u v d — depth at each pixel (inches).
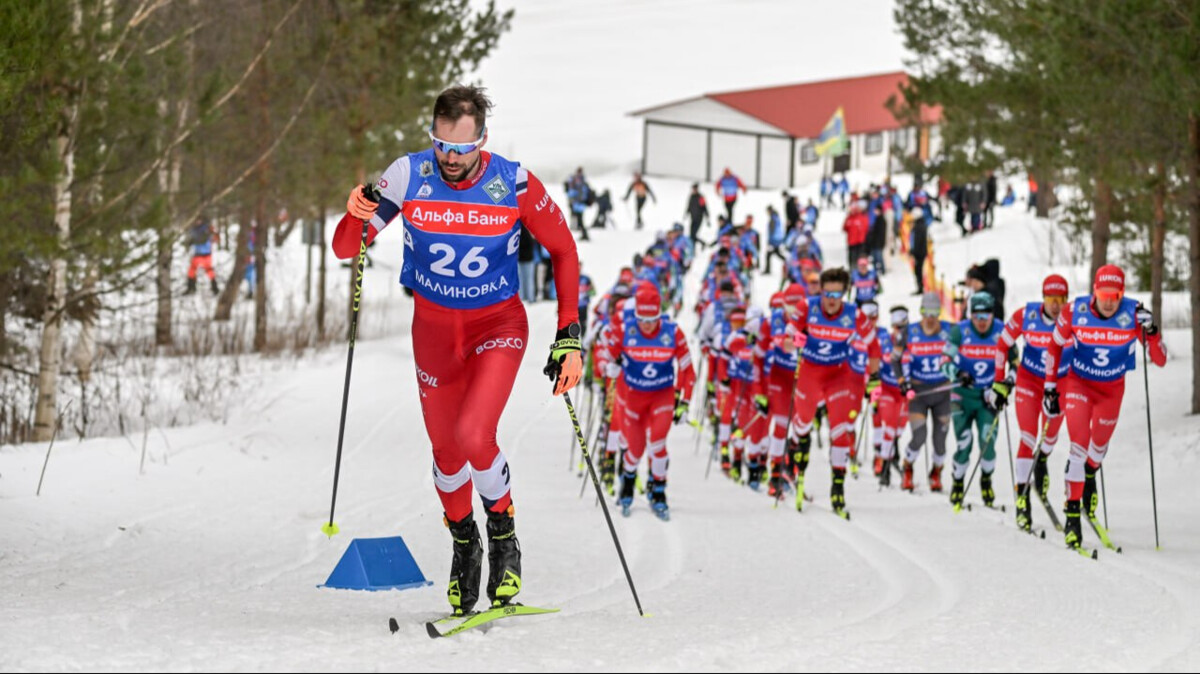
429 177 409.7
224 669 341.4
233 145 1448.1
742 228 2385.6
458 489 443.8
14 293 1146.0
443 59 1866.4
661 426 828.0
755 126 4252.0
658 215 3745.1
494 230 412.8
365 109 1792.6
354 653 369.4
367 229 414.0
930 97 1601.9
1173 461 1027.3
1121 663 380.8
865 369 893.8
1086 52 1152.2
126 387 1337.4
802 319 862.5
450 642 391.5
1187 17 1006.4
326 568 585.6
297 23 1673.2
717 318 1106.1
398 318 2233.0
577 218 3058.6
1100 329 727.1
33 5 865.5
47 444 952.3
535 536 714.8
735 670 350.3
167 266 1249.4
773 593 542.9
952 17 1620.3
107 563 586.6
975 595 538.9
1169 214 1453.0
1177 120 1119.0
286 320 2025.1
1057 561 653.3
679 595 531.2
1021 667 367.6
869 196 2465.6
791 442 1000.9
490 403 415.8
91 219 1035.3
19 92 873.5
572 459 1058.7
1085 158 1269.7
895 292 2278.5
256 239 1755.7
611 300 1059.9
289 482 885.2
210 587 527.2
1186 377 1295.5
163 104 1202.6
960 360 930.7
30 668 342.0
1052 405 736.3
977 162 1562.5
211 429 1109.7
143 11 1147.9
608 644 391.2
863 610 497.4
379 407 1331.2
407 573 538.9
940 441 1000.9
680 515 837.8
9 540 629.6
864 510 879.7
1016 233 2662.4
